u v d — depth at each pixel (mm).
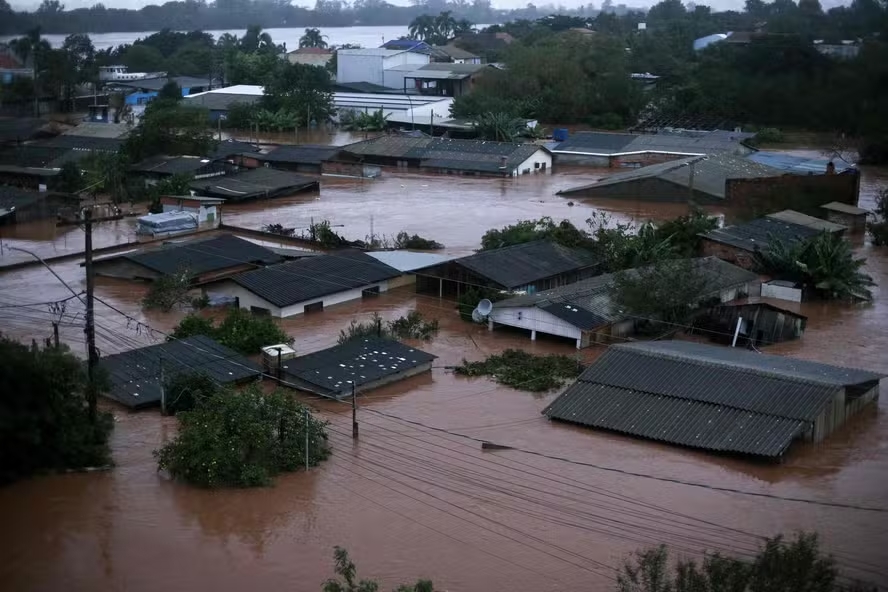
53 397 19188
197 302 31516
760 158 56875
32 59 70438
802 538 14398
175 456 19891
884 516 18469
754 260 35781
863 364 27281
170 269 33781
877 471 20578
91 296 20719
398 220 45875
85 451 20031
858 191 47125
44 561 16844
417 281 33688
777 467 20688
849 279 33719
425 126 74562
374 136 72875
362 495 19328
